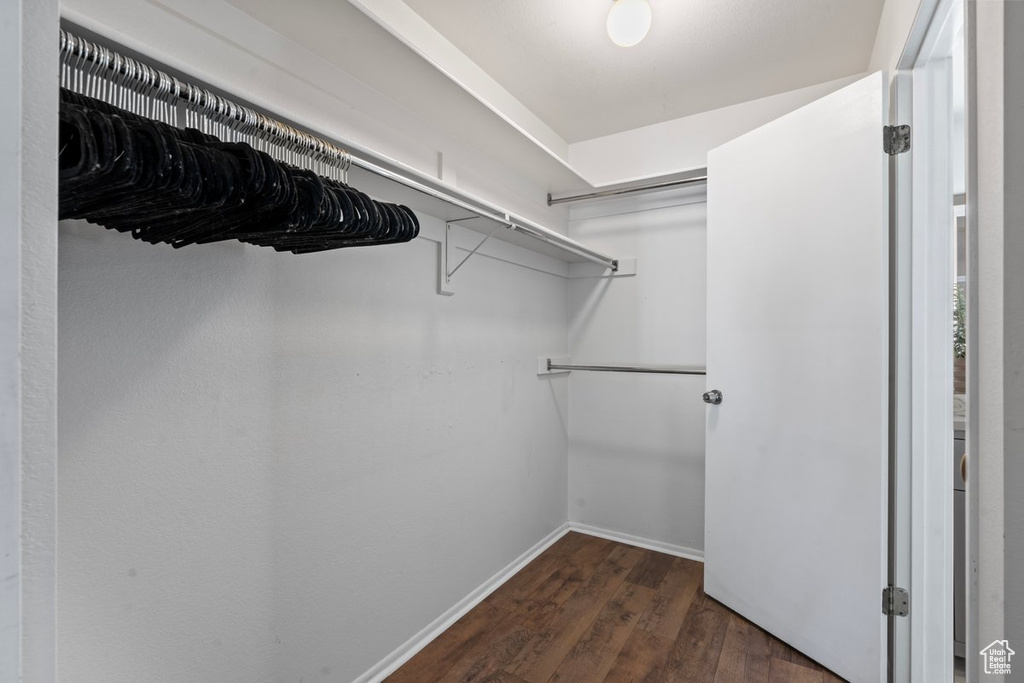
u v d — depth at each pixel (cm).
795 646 168
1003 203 59
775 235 176
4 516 34
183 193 64
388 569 162
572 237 280
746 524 187
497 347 220
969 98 68
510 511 230
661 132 248
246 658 121
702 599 203
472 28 174
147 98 80
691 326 246
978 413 68
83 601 93
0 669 34
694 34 177
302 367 134
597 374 275
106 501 96
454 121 172
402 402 167
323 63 135
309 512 136
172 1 104
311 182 85
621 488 268
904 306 145
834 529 157
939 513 138
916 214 141
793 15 167
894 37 146
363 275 153
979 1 67
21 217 36
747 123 228
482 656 167
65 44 69
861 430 149
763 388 180
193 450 110
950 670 137
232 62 114
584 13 167
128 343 99
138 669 101
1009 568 58
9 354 35
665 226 253
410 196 148
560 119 245
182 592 108
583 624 186
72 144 56
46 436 38
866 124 147
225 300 116
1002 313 59
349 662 148
